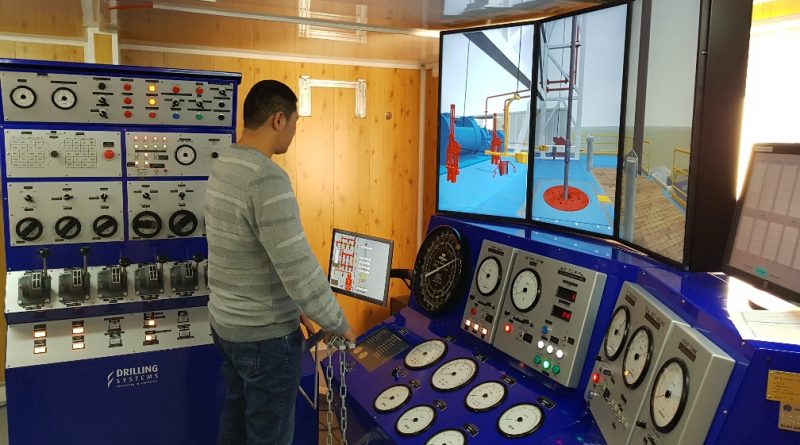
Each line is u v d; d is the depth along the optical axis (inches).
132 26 137.7
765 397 44.3
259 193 73.7
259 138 80.3
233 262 77.5
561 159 97.8
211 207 78.6
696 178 67.6
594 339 74.3
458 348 96.6
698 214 67.8
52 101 103.3
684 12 70.2
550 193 100.4
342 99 193.8
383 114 201.0
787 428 44.3
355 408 97.7
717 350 46.9
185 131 113.2
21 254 104.5
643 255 78.8
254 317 78.6
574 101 94.6
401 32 143.3
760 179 58.8
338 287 118.8
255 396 81.6
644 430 53.7
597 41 89.4
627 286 69.6
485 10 120.0
